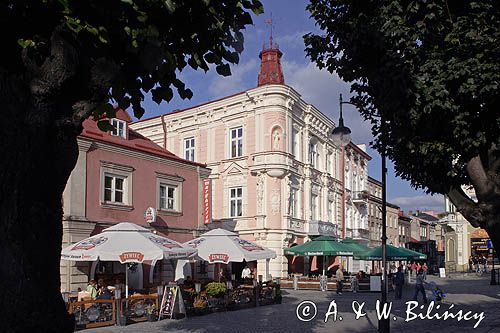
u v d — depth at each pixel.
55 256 4.26
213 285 19.84
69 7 4.30
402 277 26.73
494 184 7.83
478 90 7.37
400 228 71.06
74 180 19.59
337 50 9.84
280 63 40.09
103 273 20.56
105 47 4.59
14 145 3.90
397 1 7.96
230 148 36.81
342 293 30.38
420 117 8.27
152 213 22.78
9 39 4.11
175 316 17.47
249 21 5.67
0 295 3.77
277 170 34.28
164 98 5.68
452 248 62.09
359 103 10.85
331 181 42.97
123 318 15.72
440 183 9.41
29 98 4.07
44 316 4.01
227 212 36.41
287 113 35.25
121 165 21.94
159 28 5.05
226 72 5.79
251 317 18.09
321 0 9.68
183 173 25.56
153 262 18.33
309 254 32.72
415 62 7.97
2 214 3.88
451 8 7.84
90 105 4.59
